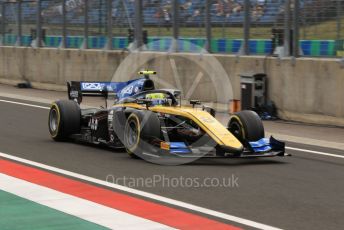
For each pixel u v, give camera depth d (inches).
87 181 538.3
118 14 1488.7
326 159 686.5
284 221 418.3
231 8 1204.5
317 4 1032.2
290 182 552.1
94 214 424.8
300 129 951.6
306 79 1021.8
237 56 1164.5
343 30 991.6
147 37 1422.2
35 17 1755.7
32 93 1571.1
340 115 966.4
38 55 1711.4
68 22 1627.7
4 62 1870.1
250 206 459.8
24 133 850.8
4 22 1913.1
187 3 1306.6
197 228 394.6
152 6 1400.1
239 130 659.4
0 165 611.5
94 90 754.2
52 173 573.0
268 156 628.4
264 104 1086.4
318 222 417.7
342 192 513.3
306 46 1057.5
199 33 1284.4
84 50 1546.5
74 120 756.0
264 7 1138.7
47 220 407.2
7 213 425.1
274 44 1114.7
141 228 390.9
